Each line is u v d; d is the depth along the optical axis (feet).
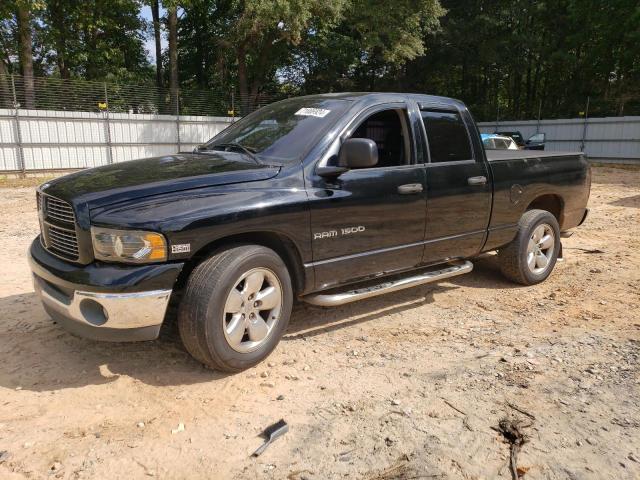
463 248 16.53
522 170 17.88
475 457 9.21
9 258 22.20
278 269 12.25
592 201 42.55
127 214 10.67
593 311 16.40
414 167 14.82
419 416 10.44
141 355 12.87
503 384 11.73
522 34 115.03
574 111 122.01
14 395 11.09
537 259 18.98
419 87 125.70
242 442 9.59
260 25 82.17
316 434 9.83
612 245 25.89
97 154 70.33
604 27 107.04
